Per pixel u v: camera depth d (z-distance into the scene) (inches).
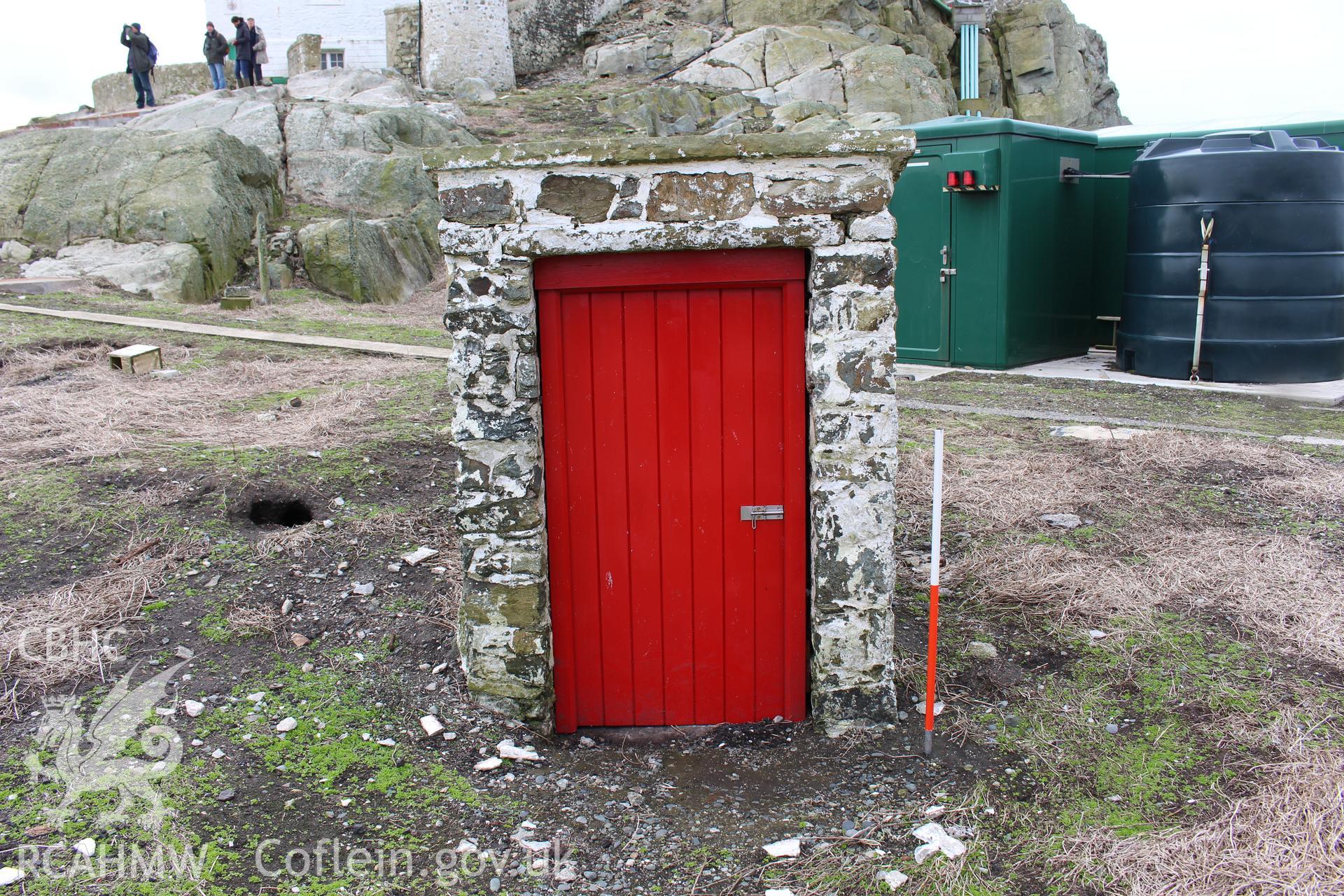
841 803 157.6
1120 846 142.7
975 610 217.2
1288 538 241.3
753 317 167.6
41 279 514.9
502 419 165.6
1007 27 1279.5
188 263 546.6
